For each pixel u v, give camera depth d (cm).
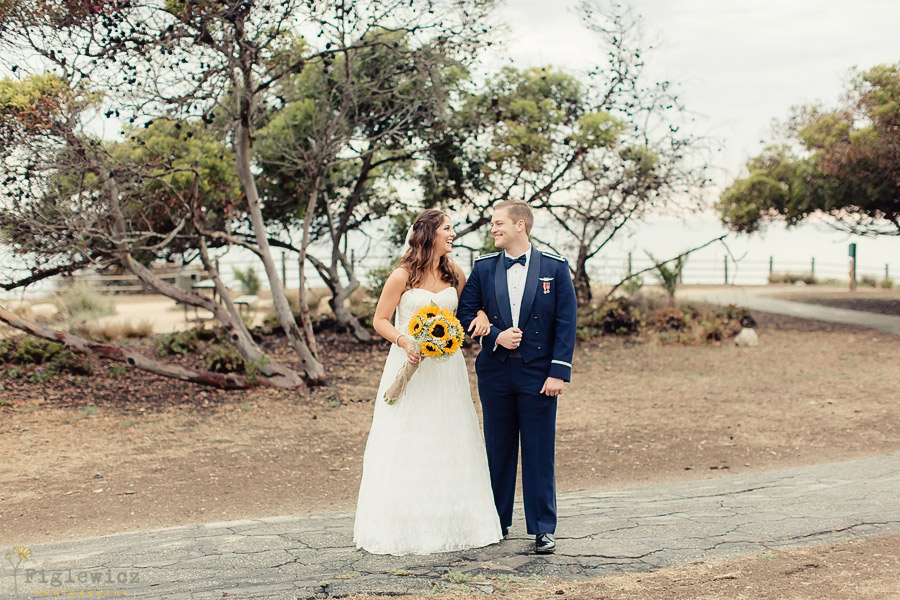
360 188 1445
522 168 1462
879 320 1841
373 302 1600
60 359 1141
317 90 1297
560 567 375
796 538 413
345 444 833
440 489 416
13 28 802
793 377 1196
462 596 332
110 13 820
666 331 1627
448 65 1151
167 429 873
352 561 396
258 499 639
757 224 2128
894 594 320
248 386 1081
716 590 332
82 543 470
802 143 1869
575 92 1544
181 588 349
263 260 1093
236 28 888
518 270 426
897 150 1633
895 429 860
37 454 756
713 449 809
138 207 1067
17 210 863
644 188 1515
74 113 842
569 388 1151
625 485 683
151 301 2320
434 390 426
